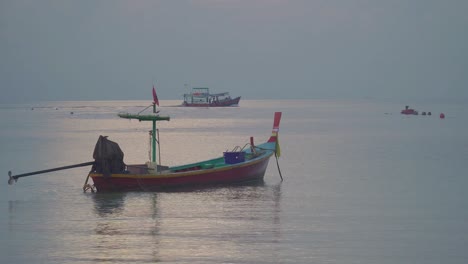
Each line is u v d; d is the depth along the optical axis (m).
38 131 145.00
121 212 42.19
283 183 55.09
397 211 42.56
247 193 49.66
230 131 139.75
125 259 31.34
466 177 58.81
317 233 36.34
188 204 44.84
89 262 30.89
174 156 81.75
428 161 73.06
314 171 63.78
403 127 152.50
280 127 156.50
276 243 34.19
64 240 34.91
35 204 45.34
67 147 98.50
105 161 48.41
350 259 31.45
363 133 129.75
